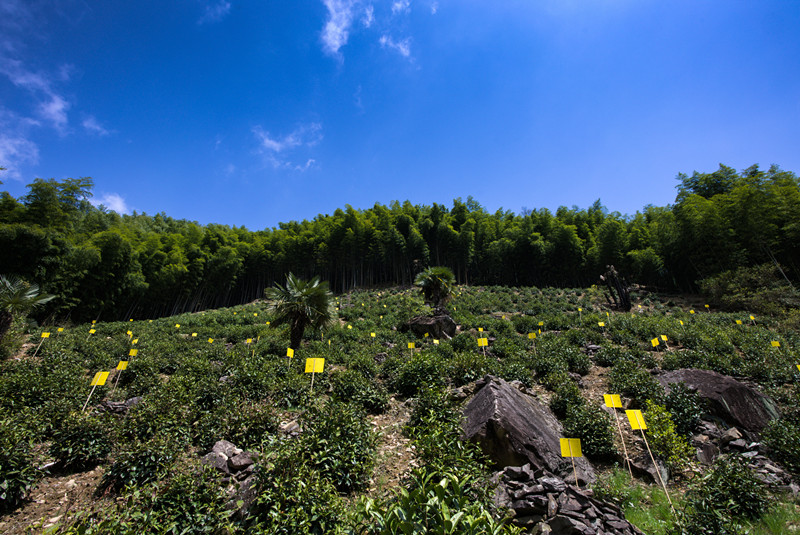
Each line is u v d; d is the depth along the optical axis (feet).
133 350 36.96
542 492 13.44
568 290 121.60
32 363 33.24
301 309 46.65
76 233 96.78
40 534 13.33
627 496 15.47
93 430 18.89
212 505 12.28
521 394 23.76
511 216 212.43
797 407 22.09
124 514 11.27
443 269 72.02
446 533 8.62
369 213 200.85
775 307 65.92
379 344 53.57
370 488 16.53
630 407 25.41
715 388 23.71
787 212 86.48
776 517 13.35
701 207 101.60
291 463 13.57
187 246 145.79
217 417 21.27
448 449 14.79
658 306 90.53
